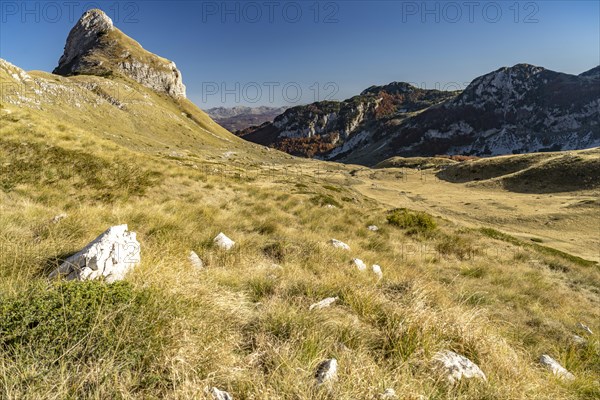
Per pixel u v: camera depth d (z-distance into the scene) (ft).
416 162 630.33
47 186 33.99
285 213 48.29
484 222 228.84
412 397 9.32
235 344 11.13
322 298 16.76
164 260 18.26
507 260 47.26
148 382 8.37
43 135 49.32
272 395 8.64
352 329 13.16
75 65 653.30
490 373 11.91
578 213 222.89
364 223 53.67
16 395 7.04
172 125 513.04
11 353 8.14
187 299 12.74
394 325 13.48
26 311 8.91
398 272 29.66
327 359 10.79
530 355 15.93
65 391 7.25
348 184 374.02
